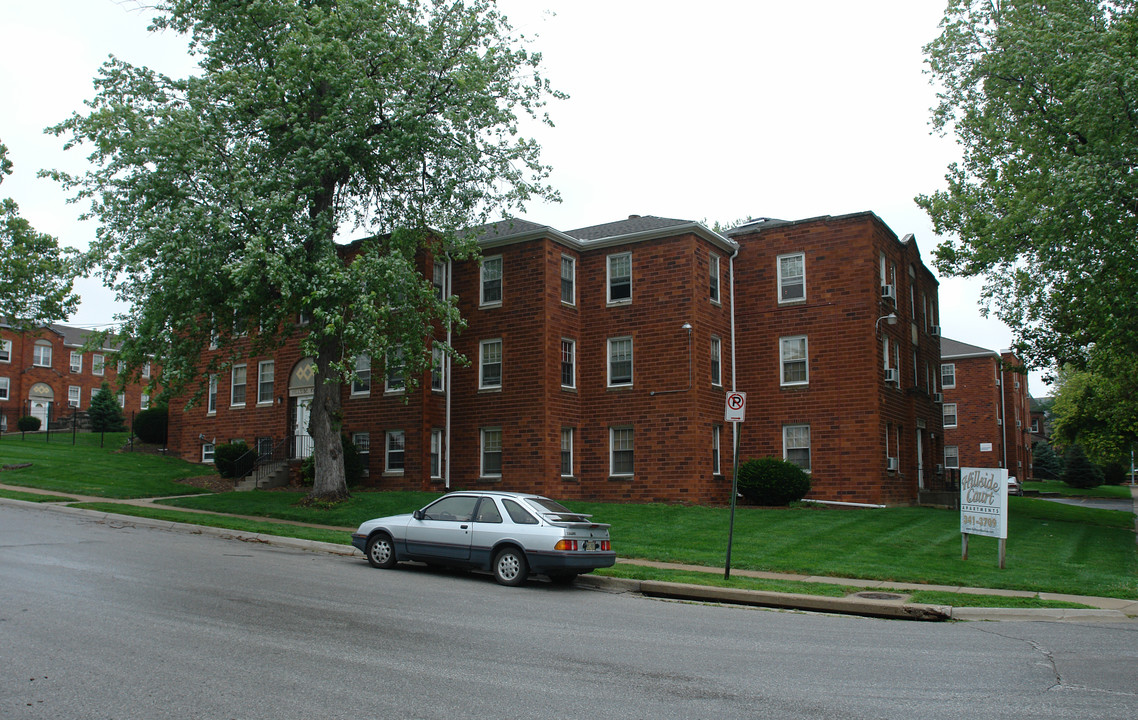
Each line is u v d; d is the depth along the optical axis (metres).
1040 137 23.34
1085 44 20.31
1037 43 21.47
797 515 22.55
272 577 12.55
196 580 11.73
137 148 19.66
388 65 21.42
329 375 23.45
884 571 15.06
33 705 6.00
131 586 10.89
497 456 27.72
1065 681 7.71
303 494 25.53
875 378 26.19
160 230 19.19
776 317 28.14
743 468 25.86
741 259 29.11
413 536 14.56
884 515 22.95
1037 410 79.31
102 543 15.14
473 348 28.55
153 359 21.64
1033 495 52.59
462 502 14.54
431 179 23.28
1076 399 45.72
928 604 12.20
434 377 28.78
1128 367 28.84
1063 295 23.70
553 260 27.69
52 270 37.03
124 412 59.97
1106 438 44.44
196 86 20.62
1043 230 21.20
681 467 26.06
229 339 23.00
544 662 7.96
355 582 12.70
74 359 57.94
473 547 13.95
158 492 25.92
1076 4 22.44
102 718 5.79
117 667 7.06
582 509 23.48
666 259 27.12
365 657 7.81
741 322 28.80
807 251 27.81
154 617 9.06
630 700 6.75
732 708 6.61
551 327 27.27
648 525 20.67
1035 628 10.84
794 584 13.77
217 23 21.56
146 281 20.45
